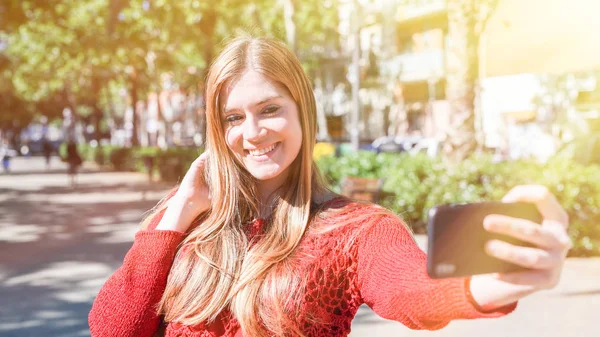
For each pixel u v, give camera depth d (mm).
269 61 1632
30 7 13617
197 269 1599
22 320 5672
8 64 25109
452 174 9711
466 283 1039
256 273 1522
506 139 25828
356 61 21031
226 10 17109
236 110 1651
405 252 1342
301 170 1660
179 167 24000
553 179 8477
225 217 1669
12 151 58656
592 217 8367
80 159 22609
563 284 6664
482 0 9961
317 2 25156
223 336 1553
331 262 1498
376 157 12234
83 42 18422
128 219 13070
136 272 1635
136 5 17000
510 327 5172
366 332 5160
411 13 28906
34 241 10289
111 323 1617
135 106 33531
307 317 1484
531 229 902
